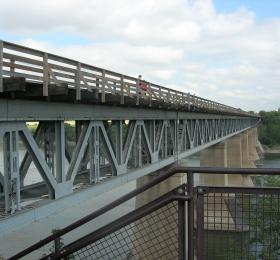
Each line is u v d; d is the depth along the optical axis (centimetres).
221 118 5359
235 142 7788
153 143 2427
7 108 1122
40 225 4144
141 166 2167
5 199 1097
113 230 535
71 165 1456
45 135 1364
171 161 2786
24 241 3659
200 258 493
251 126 10862
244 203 505
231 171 487
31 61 1142
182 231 502
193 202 499
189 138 3381
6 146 1128
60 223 4153
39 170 1227
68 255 556
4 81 1057
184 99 3050
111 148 1769
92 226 3791
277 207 504
